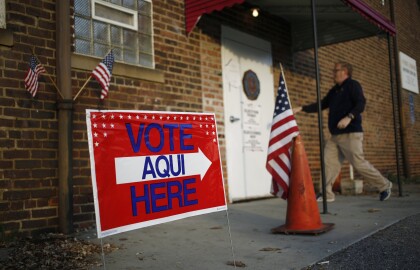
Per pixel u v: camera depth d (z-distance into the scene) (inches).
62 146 171.5
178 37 239.9
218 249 143.1
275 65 313.9
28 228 162.6
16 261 128.0
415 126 551.2
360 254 131.6
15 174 160.6
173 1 239.6
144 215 108.3
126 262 128.2
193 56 247.9
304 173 167.9
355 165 250.2
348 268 118.0
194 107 244.5
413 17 593.3
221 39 269.4
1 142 157.8
